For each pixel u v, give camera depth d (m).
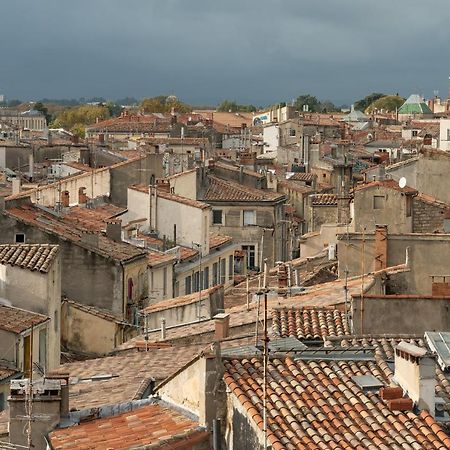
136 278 85.12
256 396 32.59
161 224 107.38
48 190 121.19
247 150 198.12
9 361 58.25
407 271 67.75
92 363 51.62
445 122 178.62
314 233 112.69
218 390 33.19
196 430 32.56
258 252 130.12
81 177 127.19
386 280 66.31
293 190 147.62
